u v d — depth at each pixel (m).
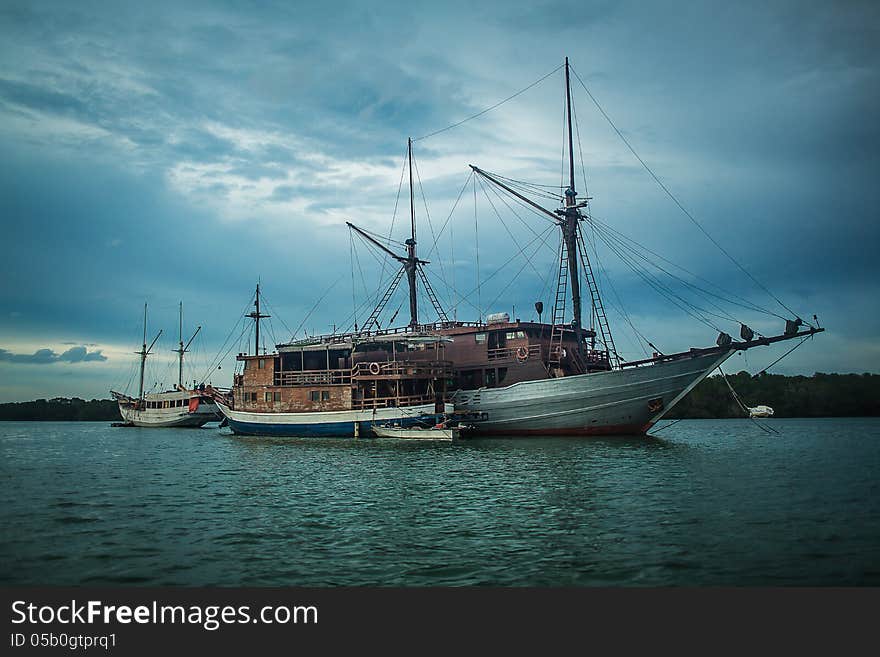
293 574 18.47
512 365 70.31
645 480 34.62
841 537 21.61
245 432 80.50
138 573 18.69
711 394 155.12
